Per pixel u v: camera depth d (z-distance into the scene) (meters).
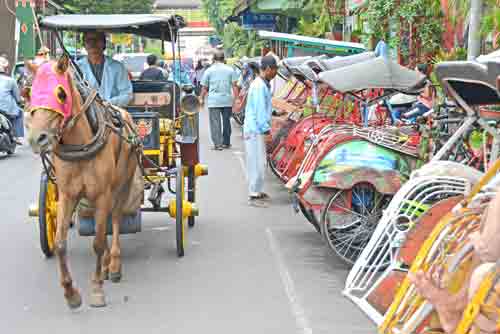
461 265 5.52
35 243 10.02
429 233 6.83
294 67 13.36
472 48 10.51
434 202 7.45
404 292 5.85
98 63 9.48
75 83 7.19
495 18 10.26
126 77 9.56
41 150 6.55
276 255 9.40
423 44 15.30
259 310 7.37
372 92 10.78
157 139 9.39
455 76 6.60
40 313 7.36
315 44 15.80
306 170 9.36
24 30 26.27
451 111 8.79
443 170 7.35
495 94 6.93
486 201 5.96
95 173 7.30
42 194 9.08
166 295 7.88
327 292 7.90
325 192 8.76
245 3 27.77
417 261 5.76
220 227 10.96
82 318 7.21
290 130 13.09
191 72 32.78
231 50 46.31
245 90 23.38
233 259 9.23
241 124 24.31
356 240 8.81
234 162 17.41
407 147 8.83
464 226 5.75
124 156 8.12
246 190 13.90
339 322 7.00
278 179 14.79
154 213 12.02
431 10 15.23
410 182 7.36
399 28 15.88
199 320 7.12
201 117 30.39
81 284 8.27
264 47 28.45
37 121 6.51
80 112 7.09
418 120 9.38
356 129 9.34
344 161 8.65
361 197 8.80
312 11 25.23
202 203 12.73
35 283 8.31
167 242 10.09
